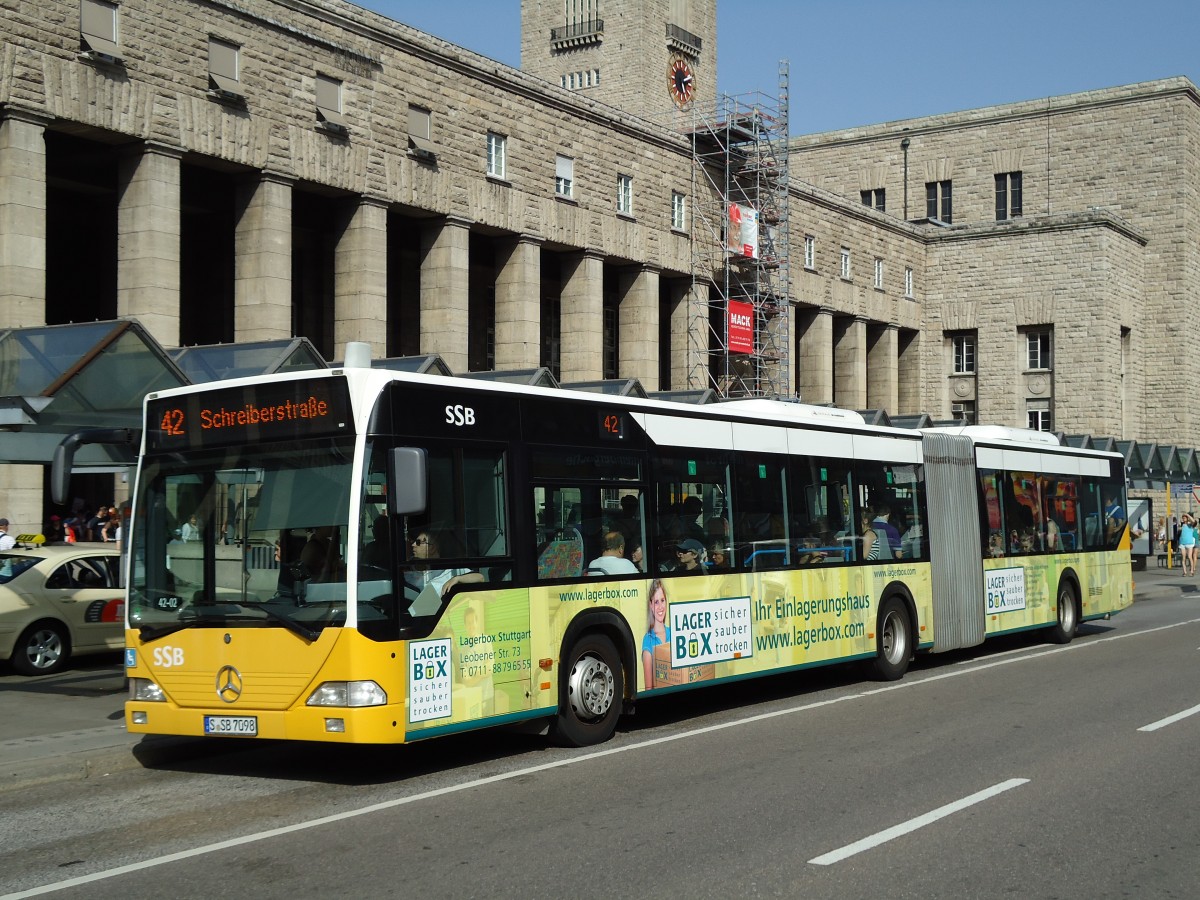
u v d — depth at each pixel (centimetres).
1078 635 2480
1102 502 2473
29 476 2570
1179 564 5206
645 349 4591
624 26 6812
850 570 1681
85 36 2752
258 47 3153
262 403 1084
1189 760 1135
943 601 1889
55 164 3200
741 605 1467
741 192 5091
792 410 1655
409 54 3606
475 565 1120
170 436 1127
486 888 743
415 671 1045
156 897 739
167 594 1104
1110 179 6675
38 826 944
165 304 2922
